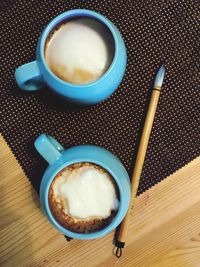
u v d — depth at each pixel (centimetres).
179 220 36
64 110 36
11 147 36
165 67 35
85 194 31
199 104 35
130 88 35
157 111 36
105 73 30
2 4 35
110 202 31
